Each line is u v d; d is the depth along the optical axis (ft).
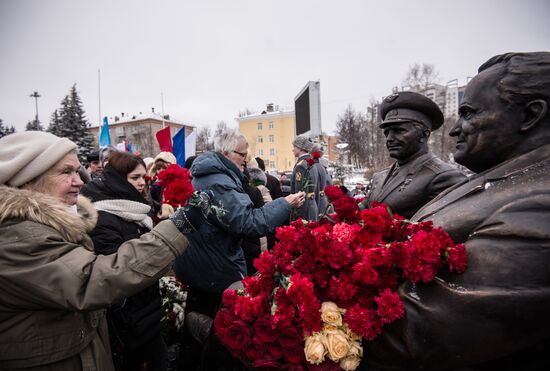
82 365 4.38
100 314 4.93
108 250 6.40
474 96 3.87
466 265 3.17
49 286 3.79
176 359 8.21
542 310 2.73
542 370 3.16
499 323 2.85
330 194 4.94
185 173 4.58
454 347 3.02
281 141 153.79
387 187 6.84
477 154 3.89
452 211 3.92
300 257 3.85
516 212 3.07
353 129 118.73
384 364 3.54
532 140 3.59
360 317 3.43
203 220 4.66
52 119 98.12
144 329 6.33
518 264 2.86
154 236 4.40
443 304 3.11
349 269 3.76
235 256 7.97
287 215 7.77
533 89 3.50
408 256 3.29
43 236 3.92
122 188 7.12
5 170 4.28
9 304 3.86
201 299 8.14
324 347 3.53
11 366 3.89
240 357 3.92
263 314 3.89
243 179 9.11
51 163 4.54
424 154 6.60
